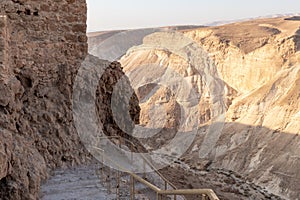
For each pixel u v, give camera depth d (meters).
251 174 51.97
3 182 9.06
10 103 10.56
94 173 11.35
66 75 12.94
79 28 13.45
